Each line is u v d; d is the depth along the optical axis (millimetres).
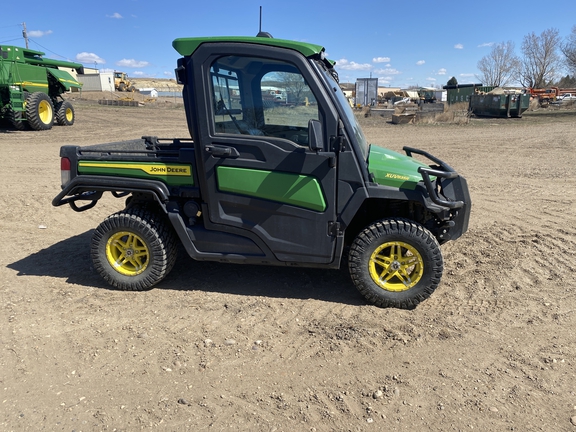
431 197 3760
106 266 4379
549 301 4176
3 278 4695
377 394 2916
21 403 2854
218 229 4090
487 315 3951
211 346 3484
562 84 72062
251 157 3836
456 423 2686
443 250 5512
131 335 3631
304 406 2834
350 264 4035
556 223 6406
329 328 3738
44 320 3852
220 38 3688
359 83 46125
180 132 19688
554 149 14414
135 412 2779
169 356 3348
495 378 3088
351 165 3738
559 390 2959
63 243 5785
